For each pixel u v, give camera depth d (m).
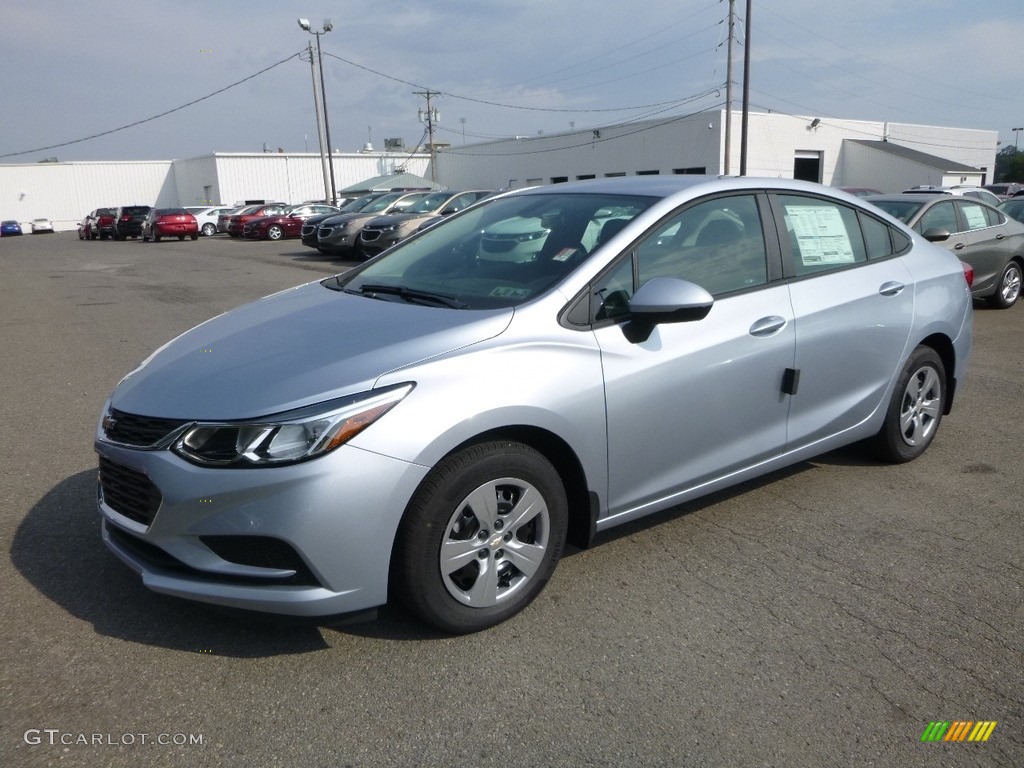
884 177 43.69
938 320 4.65
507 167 52.44
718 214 3.79
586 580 3.49
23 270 19.39
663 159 41.44
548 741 2.52
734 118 38.91
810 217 4.18
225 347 3.22
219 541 2.73
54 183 68.25
